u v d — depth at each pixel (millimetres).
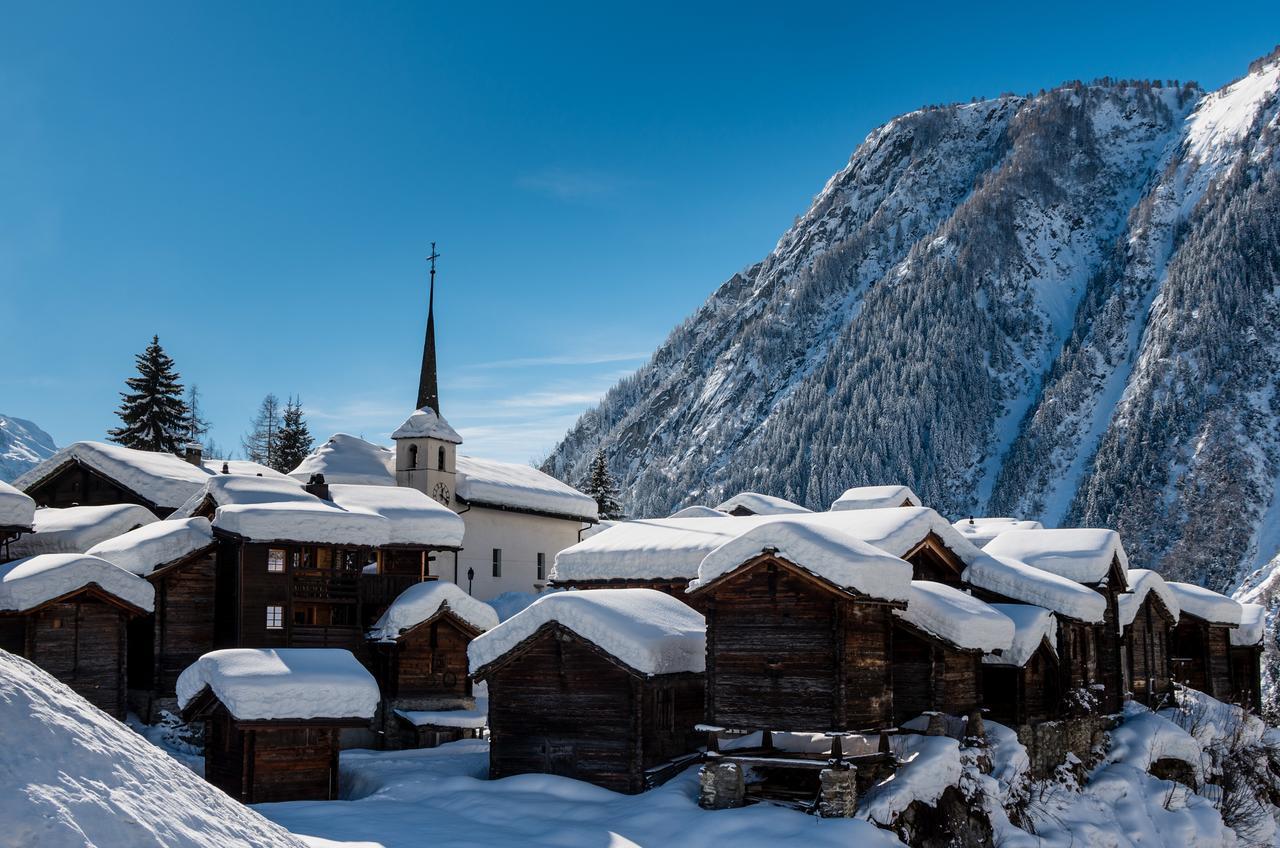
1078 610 37906
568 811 28531
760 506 59500
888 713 29781
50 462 52062
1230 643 57688
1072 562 42156
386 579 42438
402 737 40719
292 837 13258
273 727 29938
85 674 37219
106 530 44875
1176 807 37562
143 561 39781
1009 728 35125
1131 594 46562
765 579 29328
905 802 28250
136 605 37969
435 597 41469
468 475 61469
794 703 28531
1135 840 34750
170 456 55031
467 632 42344
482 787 31297
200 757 37156
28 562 37500
